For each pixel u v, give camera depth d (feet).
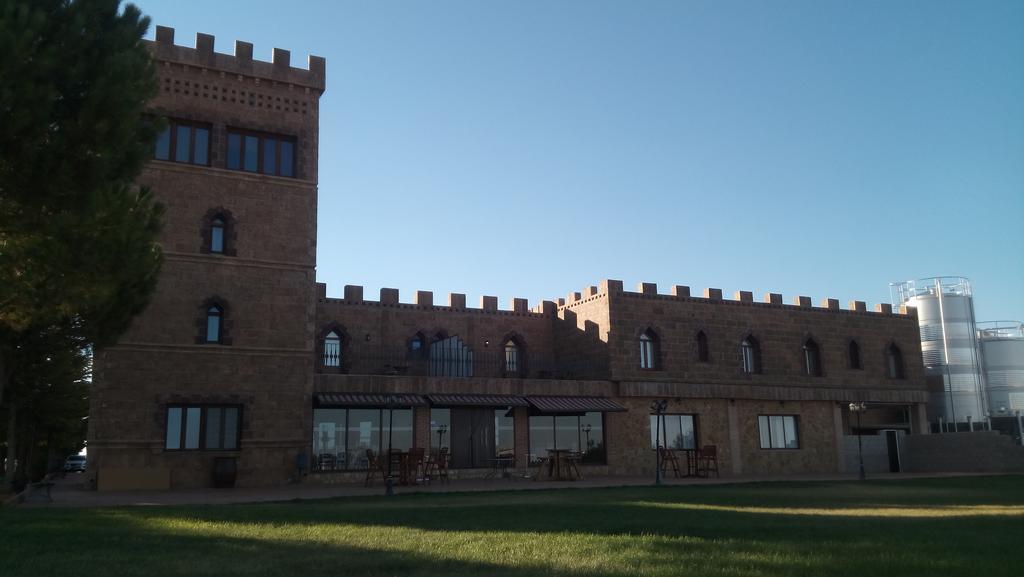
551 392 119.44
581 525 44.93
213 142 99.76
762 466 134.51
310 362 101.04
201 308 96.12
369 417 107.76
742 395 133.69
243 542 37.70
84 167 54.70
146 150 60.34
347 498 74.33
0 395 65.62
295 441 98.53
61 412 127.65
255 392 97.25
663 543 36.29
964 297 169.68
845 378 144.66
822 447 141.18
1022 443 164.35
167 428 92.68
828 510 58.13
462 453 113.60
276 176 102.94
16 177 52.85
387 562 31.40
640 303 129.18
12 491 92.63
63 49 54.75
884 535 39.78
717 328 134.82
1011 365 170.40
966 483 97.35
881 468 145.07
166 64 98.68
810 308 144.36
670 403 128.98
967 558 31.81
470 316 134.72
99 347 68.64
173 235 95.96
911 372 151.74
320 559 32.24
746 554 32.89
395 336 127.95
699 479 114.42
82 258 54.24
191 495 79.71
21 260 53.52
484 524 45.65
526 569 29.60
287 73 105.40
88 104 54.03
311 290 102.47
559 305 142.00
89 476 87.66
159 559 32.42
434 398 109.09
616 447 123.34
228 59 102.06
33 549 35.09
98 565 30.99
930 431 160.35
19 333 64.75
